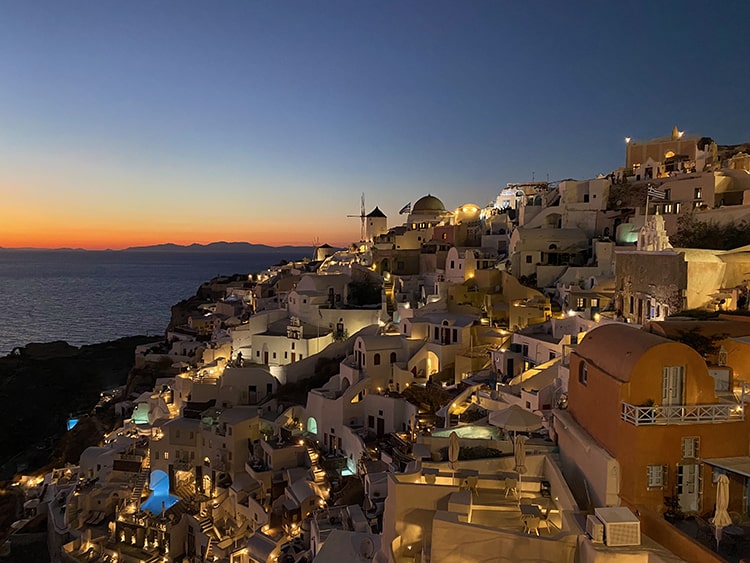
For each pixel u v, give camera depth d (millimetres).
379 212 131875
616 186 77000
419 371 58875
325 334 75812
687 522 19016
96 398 122375
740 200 62000
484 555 19469
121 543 53125
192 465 58875
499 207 106625
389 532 24000
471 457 26344
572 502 20859
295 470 51969
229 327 95062
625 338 22297
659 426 19469
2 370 134375
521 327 59344
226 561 45188
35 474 77062
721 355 23891
